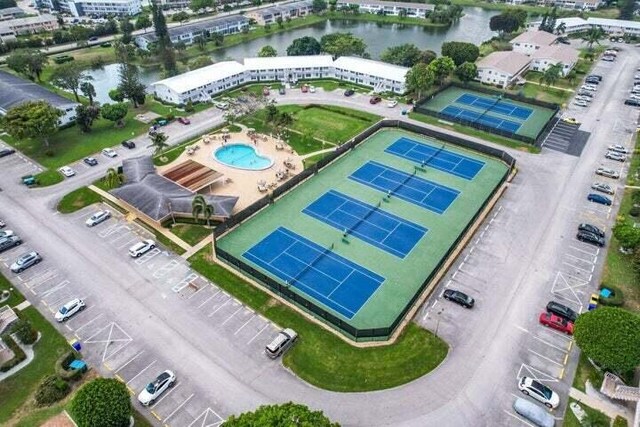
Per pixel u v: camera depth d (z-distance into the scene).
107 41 194.00
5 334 59.16
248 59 148.25
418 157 101.69
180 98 126.25
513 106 128.88
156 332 60.19
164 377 52.84
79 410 45.38
